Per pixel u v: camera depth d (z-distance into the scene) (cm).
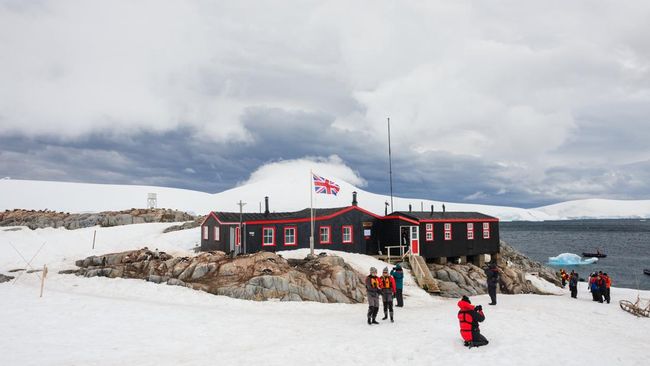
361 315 2125
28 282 2816
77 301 2153
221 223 3788
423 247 4078
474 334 1436
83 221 5941
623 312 2716
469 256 4747
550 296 3562
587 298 3516
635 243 14325
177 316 1938
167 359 1370
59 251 3978
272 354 1387
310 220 3819
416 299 2778
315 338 1595
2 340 1533
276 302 2373
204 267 2769
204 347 1519
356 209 4025
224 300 2369
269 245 3731
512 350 1391
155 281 2683
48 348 1467
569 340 1530
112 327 1742
